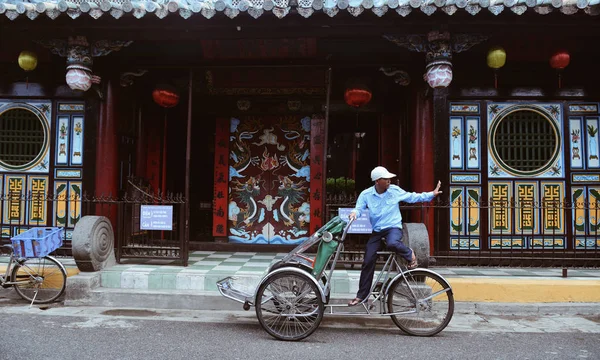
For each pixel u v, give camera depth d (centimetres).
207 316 511
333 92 778
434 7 511
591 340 439
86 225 560
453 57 666
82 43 598
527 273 600
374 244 466
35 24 566
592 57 667
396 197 469
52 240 555
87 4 530
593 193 664
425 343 428
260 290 439
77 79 602
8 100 702
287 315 437
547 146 668
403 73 671
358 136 828
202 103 823
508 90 666
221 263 654
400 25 566
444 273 594
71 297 544
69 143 691
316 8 517
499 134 669
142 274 566
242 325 480
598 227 660
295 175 816
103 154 680
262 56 670
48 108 696
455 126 666
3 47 674
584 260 639
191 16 542
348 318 506
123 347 402
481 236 655
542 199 661
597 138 668
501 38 624
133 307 540
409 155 715
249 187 821
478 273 596
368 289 461
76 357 375
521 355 396
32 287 566
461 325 491
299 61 683
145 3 532
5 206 695
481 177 661
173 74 758
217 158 823
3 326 461
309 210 809
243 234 817
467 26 568
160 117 831
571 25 561
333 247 446
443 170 658
